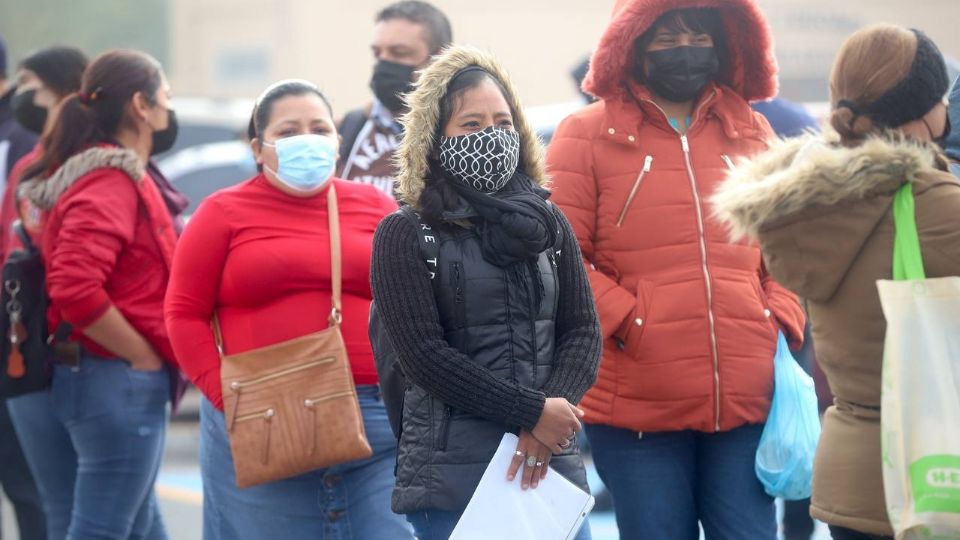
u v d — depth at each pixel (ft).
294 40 358.02
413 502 41.55
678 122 54.24
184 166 143.13
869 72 39.93
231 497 53.47
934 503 36.83
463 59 43.04
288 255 51.80
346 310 52.42
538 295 41.98
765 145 54.29
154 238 59.41
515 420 40.55
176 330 52.24
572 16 319.88
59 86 71.26
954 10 291.58
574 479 42.60
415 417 42.09
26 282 59.41
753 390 51.93
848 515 39.47
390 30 66.64
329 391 50.75
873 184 38.32
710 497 53.47
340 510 52.70
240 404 50.98
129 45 393.09
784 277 40.32
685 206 52.34
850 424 39.88
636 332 51.75
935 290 37.63
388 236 41.86
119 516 59.77
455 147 41.98
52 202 58.29
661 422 51.93
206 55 392.06
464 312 41.32
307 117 52.60
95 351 59.26
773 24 282.15
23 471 72.08
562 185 53.06
